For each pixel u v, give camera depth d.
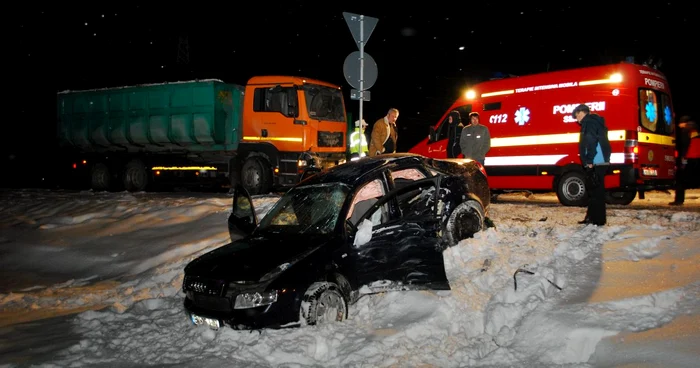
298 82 16.14
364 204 6.92
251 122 16.83
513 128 13.45
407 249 6.40
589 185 8.63
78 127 21.25
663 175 12.38
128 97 19.86
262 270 5.78
